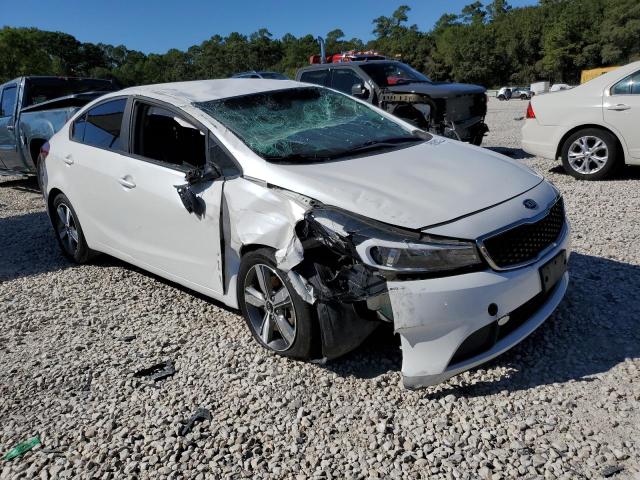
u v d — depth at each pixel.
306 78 10.89
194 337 3.97
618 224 5.64
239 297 3.69
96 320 4.36
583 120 7.60
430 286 2.83
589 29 95.12
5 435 3.06
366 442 2.79
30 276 5.46
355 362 3.45
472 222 2.95
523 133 8.35
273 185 3.39
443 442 2.74
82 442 2.95
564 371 3.20
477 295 2.85
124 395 3.34
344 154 3.80
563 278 3.55
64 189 5.24
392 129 4.47
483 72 106.88
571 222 5.82
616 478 2.44
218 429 2.97
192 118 4.00
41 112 8.70
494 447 2.68
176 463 2.75
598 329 3.59
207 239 3.79
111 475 2.70
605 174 7.62
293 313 3.31
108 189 4.62
